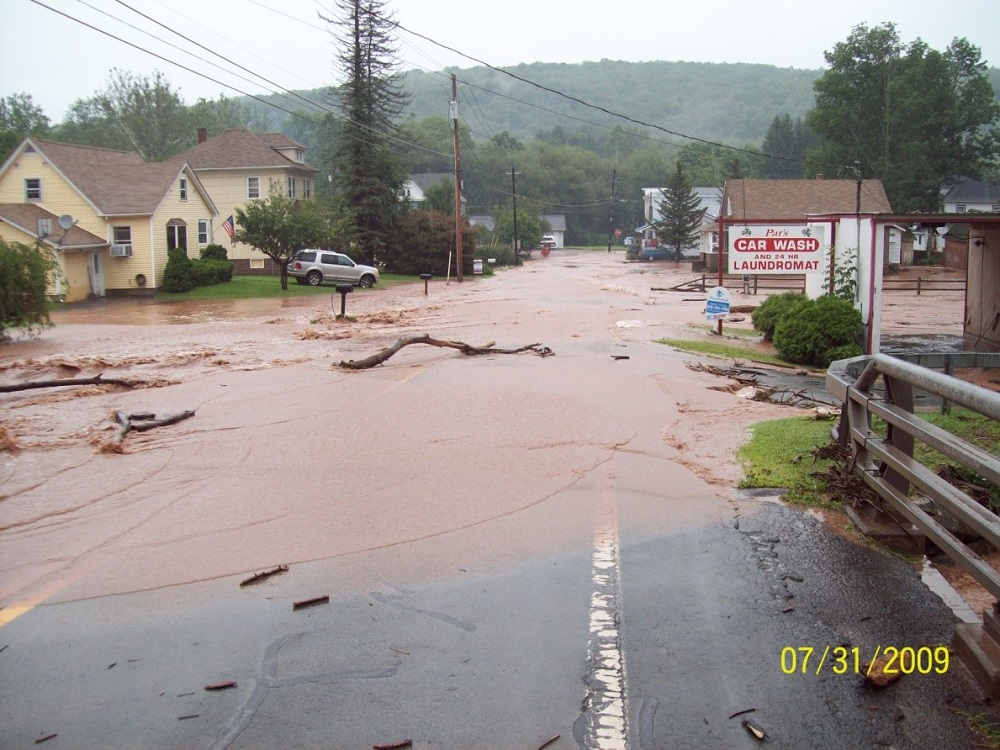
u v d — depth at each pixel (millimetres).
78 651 4355
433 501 6883
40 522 6648
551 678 3943
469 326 23031
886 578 4988
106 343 20656
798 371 16375
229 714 3703
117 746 3486
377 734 3523
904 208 70938
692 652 4160
